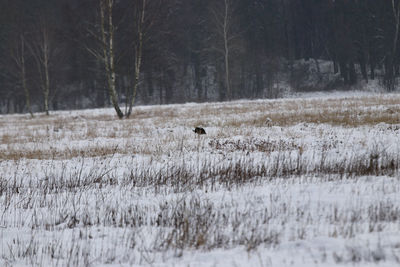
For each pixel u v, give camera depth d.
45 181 26.75
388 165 24.31
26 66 145.50
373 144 30.50
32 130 65.38
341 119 50.38
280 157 30.02
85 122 74.44
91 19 85.69
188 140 41.94
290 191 20.08
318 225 14.56
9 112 185.62
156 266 12.21
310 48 197.88
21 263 13.26
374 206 16.34
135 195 21.73
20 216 18.83
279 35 194.88
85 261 12.89
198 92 179.88
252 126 50.38
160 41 99.50
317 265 11.24
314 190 19.88
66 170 30.33
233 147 36.00
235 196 19.84
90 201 20.94
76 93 183.12
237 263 11.93
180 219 16.23
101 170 29.30
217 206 18.20
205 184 23.17
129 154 35.94
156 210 18.41
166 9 85.12
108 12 78.94
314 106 72.50
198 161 28.69
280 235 14.02
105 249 14.06
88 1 82.94
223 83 175.25
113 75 78.62
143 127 56.94
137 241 14.64
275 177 23.97
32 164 33.56
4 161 36.03
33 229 16.89
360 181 21.17
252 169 25.84
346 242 12.70
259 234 13.76
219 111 76.69
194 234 14.64
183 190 21.97
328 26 180.62
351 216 15.10
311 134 41.03
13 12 160.12
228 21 146.12
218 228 15.14
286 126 48.66
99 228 16.44
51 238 15.64
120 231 15.95
